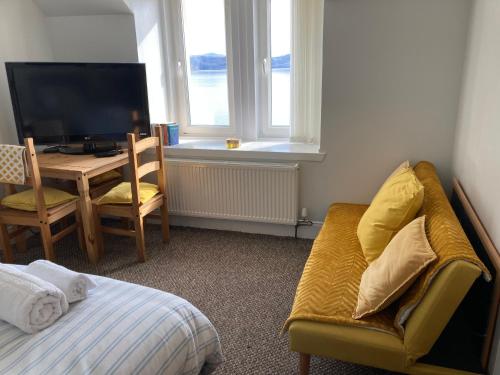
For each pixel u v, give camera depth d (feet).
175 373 4.24
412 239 4.97
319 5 9.33
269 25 10.28
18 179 8.11
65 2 10.02
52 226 11.28
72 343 3.80
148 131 10.28
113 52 10.43
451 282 4.30
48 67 9.29
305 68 9.86
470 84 7.13
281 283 8.23
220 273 8.68
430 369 4.78
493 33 5.68
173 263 9.16
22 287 4.09
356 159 9.27
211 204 10.49
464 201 6.55
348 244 6.97
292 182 9.59
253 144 10.68
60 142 9.77
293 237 10.36
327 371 5.88
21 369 3.48
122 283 4.94
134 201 8.82
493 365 4.58
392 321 4.99
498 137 5.00
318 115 10.16
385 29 8.28
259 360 6.15
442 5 7.84
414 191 5.89
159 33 11.00
